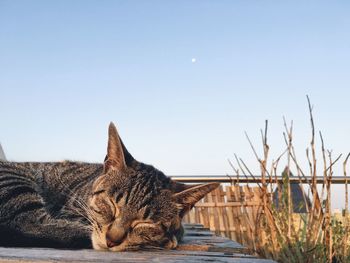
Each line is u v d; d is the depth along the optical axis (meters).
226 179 1.00
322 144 0.66
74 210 0.52
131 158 0.53
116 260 0.35
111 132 0.50
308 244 0.68
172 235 0.50
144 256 0.39
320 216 0.67
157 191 0.50
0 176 0.53
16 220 0.47
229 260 0.38
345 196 0.68
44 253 0.37
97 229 0.47
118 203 0.48
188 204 0.52
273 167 0.71
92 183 0.53
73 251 0.40
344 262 0.69
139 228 0.47
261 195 0.71
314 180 0.67
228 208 1.02
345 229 0.71
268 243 0.74
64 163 0.62
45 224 0.47
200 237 0.62
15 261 0.34
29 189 0.53
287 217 0.73
